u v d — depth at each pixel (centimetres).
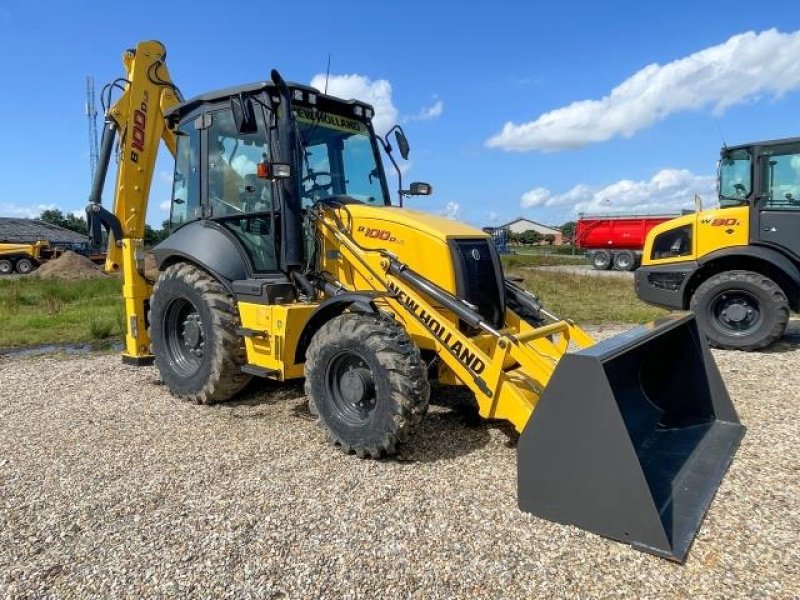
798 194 703
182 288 521
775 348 752
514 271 2253
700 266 761
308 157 502
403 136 562
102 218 633
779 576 254
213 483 356
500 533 293
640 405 388
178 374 538
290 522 307
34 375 649
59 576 265
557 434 299
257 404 520
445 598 245
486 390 368
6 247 3200
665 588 248
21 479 368
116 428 461
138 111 652
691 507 304
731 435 391
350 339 384
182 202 578
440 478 357
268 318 455
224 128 519
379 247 449
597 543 282
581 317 1053
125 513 321
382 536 292
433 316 397
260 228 498
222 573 265
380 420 372
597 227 2523
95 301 1417
